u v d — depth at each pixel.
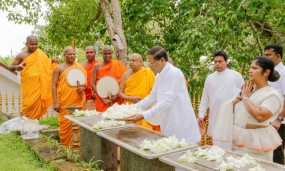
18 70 6.07
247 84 3.07
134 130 3.63
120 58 7.40
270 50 4.04
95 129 3.66
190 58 7.60
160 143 2.83
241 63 7.49
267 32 7.90
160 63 3.57
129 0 8.53
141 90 5.43
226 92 4.67
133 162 3.42
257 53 7.52
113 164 4.19
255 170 2.22
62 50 11.18
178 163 2.43
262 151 3.01
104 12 8.11
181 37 7.00
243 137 3.06
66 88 5.87
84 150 4.52
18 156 4.55
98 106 5.94
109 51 6.05
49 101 6.48
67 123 5.85
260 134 3.01
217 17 7.10
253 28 7.00
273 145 3.04
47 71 6.42
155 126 5.10
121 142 3.10
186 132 3.73
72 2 9.20
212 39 6.53
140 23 8.84
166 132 3.78
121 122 3.85
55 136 6.61
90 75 6.61
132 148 2.87
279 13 6.42
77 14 9.12
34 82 6.20
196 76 9.11
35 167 4.04
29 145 4.94
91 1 8.77
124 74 5.63
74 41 10.42
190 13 7.16
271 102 2.91
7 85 10.11
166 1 8.02
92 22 9.52
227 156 2.59
